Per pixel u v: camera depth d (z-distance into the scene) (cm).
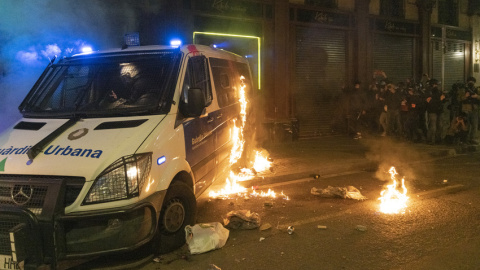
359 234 501
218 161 590
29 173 370
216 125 580
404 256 434
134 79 474
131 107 443
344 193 670
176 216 449
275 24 1237
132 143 390
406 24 1623
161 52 505
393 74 1611
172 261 430
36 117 460
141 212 381
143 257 433
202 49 580
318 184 780
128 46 560
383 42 1564
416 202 640
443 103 1214
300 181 808
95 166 366
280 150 1116
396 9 1605
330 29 1403
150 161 396
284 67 1270
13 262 352
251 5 1187
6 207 355
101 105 456
